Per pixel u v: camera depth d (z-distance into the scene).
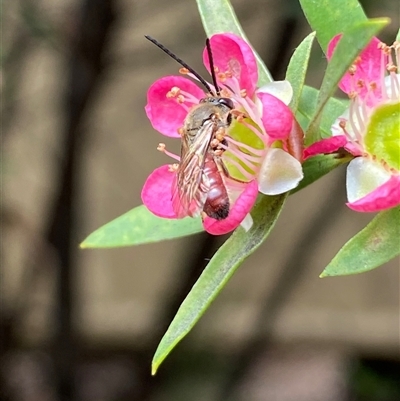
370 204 0.14
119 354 0.33
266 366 0.35
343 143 0.14
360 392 0.31
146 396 0.28
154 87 0.15
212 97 0.15
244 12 0.22
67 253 0.24
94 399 0.31
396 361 0.32
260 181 0.14
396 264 0.32
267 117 0.14
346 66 0.13
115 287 0.33
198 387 0.28
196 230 0.15
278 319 0.32
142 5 0.24
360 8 0.15
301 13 0.19
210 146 0.14
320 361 0.34
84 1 0.20
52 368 0.26
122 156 0.30
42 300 0.29
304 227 0.30
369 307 0.33
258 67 0.15
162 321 0.26
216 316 0.30
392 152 0.14
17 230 0.27
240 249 0.14
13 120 0.24
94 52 0.21
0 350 0.27
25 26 0.21
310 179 0.14
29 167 0.27
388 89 0.14
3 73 0.22
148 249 0.33
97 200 0.31
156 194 0.15
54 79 0.25
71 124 0.22
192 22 0.24
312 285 0.33
